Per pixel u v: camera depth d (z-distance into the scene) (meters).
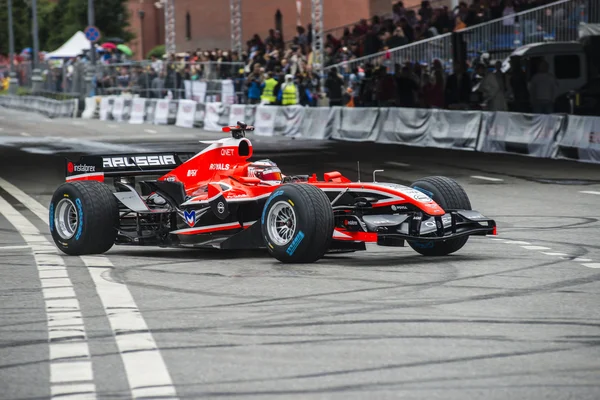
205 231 16.38
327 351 9.85
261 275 14.33
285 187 15.01
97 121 72.31
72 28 128.38
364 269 14.73
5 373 9.23
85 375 9.10
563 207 23.08
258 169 16.34
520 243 17.61
